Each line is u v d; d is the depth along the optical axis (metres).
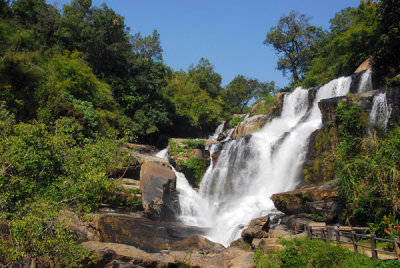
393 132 14.52
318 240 10.39
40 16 37.22
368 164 12.88
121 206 18.42
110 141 14.53
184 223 19.47
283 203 16.02
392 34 21.25
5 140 9.83
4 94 19.62
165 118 38.72
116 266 10.12
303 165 19.75
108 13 37.03
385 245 10.54
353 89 24.88
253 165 23.84
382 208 12.13
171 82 52.31
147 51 45.41
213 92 66.12
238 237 15.71
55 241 7.98
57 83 26.28
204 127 48.41
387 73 22.52
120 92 37.38
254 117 34.69
